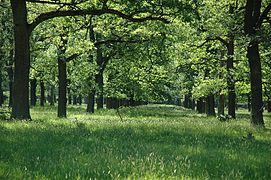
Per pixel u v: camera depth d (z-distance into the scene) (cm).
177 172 709
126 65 4172
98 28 3159
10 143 1059
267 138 1481
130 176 654
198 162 851
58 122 1988
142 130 1537
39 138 1177
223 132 1578
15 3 2147
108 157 847
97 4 2397
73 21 3053
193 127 1766
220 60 3731
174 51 3978
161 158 856
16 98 2153
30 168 731
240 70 3484
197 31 3381
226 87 3625
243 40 2205
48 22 3148
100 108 5300
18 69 2159
